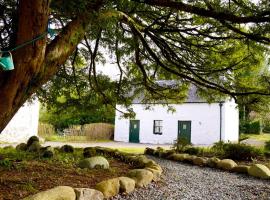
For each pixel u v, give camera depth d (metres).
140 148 19.69
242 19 5.17
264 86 7.24
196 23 7.16
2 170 5.78
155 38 7.46
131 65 9.34
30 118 22.61
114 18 4.68
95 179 5.82
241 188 6.82
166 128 27.88
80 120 31.66
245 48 7.49
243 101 7.40
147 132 28.66
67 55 4.25
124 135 29.83
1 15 4.91
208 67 8.02
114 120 31.98
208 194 6.10
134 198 5.21
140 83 9.59
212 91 8.73
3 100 3.65
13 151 10.20
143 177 6.09
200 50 7.97
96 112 9.99
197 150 12.48
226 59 7.86
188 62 8.16
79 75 9.10
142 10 6.84
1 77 3.69
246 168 8.74
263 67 7.41
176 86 9.66
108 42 7.86
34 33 3.59
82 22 4.30
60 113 9.91
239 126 31.27
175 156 11.17
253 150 11.34
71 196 4.18
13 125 21.56
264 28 5.37
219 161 9.61
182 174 8.12
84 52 8.58
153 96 9.88
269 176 8.01
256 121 31.16
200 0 5.62
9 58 3.24
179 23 7.26
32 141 11.51
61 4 4.20
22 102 3.92
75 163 7.34
